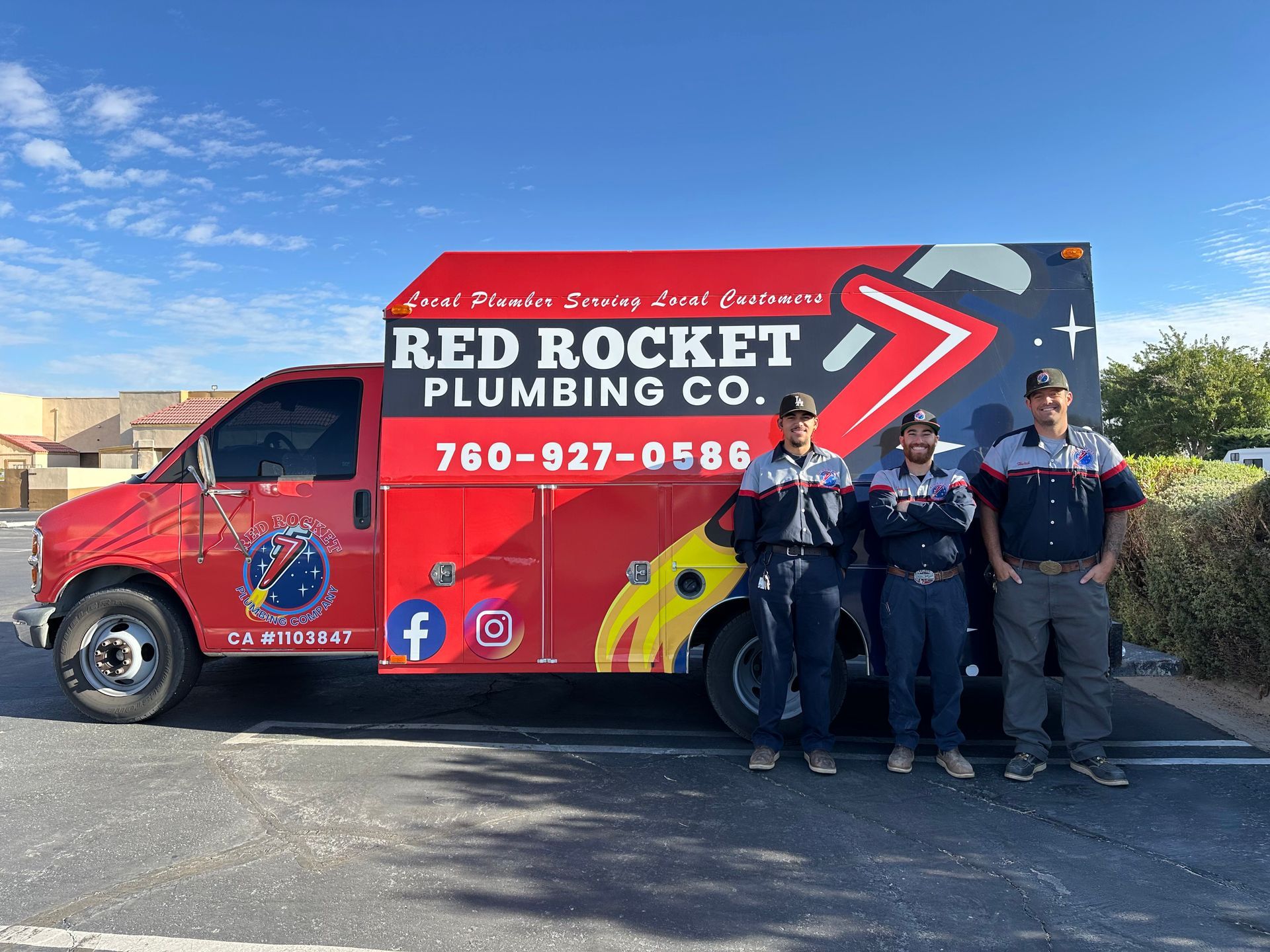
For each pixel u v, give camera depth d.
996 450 4.60
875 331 4.93
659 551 4.89
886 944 2.87
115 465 38.50
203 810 3.98
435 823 3.84
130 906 3.09
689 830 3.78
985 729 5.37
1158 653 6.40
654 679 6.67
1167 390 33.31
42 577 5.24
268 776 4.43
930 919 3.03
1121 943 2.88
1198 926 2.99
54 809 3.98
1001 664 4.70
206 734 5.15
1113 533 4.48
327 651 5.11
